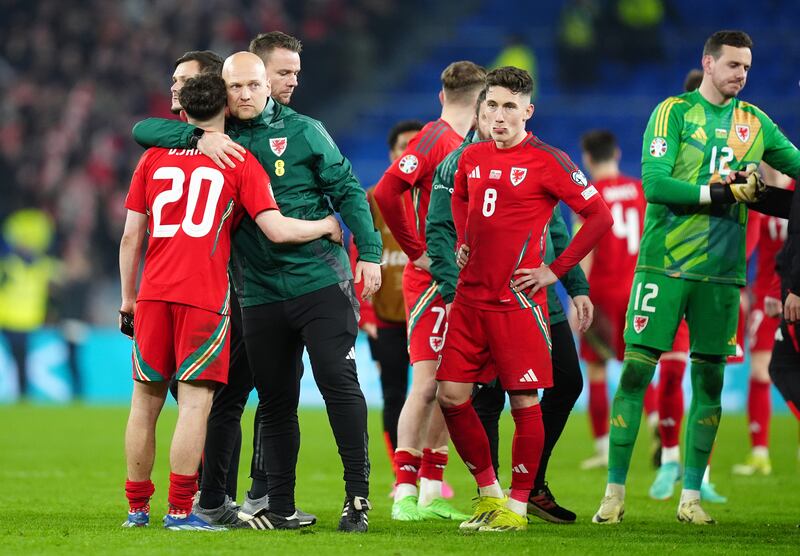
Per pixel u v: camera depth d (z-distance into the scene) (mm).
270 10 84500
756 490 29984
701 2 88500
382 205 23375
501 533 20531
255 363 20531
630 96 84000
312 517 21375
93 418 51062
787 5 87875
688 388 54125
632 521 23500
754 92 82562
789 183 29156
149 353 19984
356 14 86750
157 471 32750
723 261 23125
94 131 77938
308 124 20703
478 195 20578
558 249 23094
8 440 41812
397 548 18312
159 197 20047
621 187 35281
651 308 23266
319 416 53719
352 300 20656
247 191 19953
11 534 19672
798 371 23500
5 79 82062
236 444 22281
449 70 24469
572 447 42000
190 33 83438
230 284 21406
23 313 62844
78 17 83688
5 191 77125
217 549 17875
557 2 93125
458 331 20797
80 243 71875
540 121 82500
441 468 24047
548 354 20734
